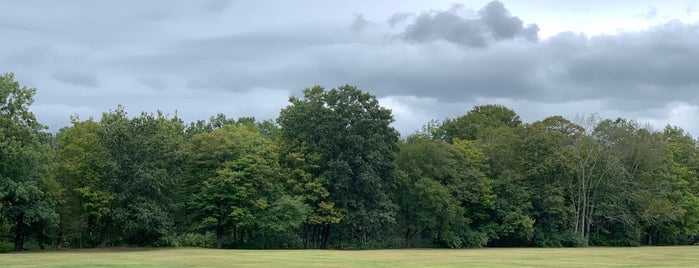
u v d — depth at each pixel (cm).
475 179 8162
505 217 8200
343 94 7262
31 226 5850
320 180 7031
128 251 5400
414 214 7888
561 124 9212
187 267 3155
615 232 9369
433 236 8112
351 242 7988
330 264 3534
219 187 6512
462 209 7869
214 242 7156
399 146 8062
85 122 6419
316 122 7206
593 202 8912
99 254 4694
